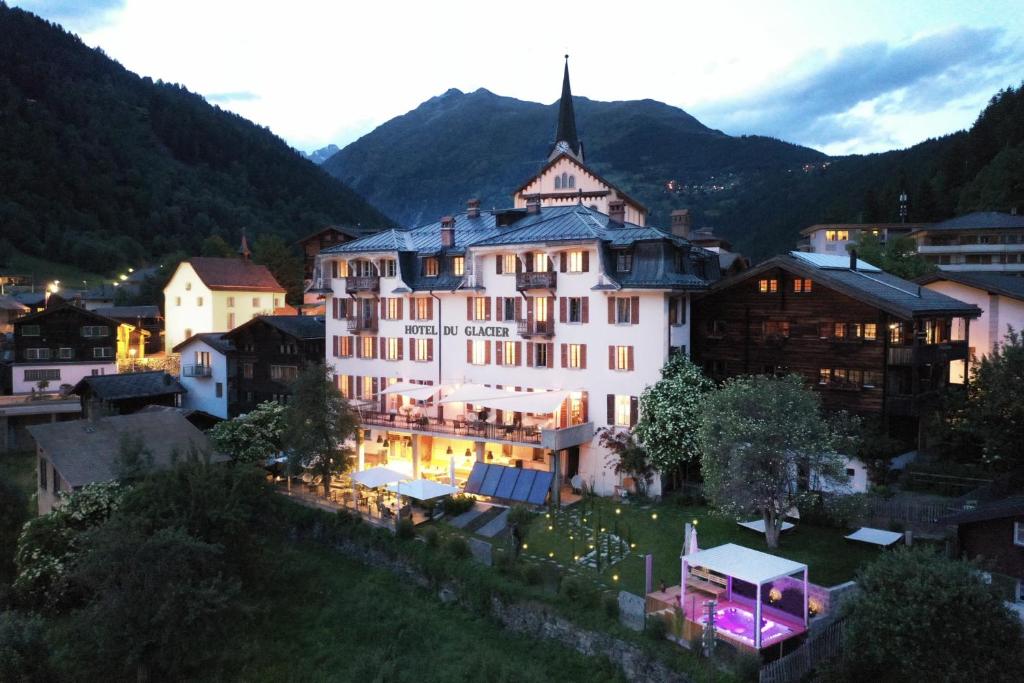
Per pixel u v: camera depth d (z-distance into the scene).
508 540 36.97
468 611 33.94
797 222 151.75
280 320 66.12
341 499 46.16
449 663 30.98
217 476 36.31
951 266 85.62
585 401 47.34
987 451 36.34
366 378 58.66
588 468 46.84
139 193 179.25
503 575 33.88
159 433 46.66
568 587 30.89
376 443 55.56
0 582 39.19
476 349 52.50
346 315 59.81
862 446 39.34
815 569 31.31
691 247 49.19
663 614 27.84
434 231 59.66
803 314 44.41
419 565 36.66
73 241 151.62
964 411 39.41
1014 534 26.50
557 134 96.19
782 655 25.84
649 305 44.47
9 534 41.53
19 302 107.81
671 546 35.69
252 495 36.75
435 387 52.03
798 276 44.34
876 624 22.55
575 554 35.81
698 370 44.69
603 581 32.50
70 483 40.19
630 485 44.62
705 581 30.30
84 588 35.06
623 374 45.56
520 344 50.19
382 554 38.97
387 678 30.73
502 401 46.59
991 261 85.62
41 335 78.88
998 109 116.62
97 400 66.19
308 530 43.28
